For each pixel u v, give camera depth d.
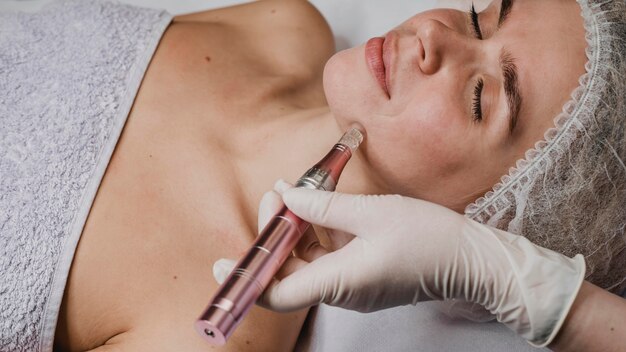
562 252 1.16
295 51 1.52
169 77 1.30
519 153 1.09
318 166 0.96
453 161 1.08
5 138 1.14
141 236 1.14
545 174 1.08
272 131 1.27
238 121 1.29
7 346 1.08
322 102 1.51
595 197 1.10
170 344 1.09
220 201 1.21
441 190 1.13
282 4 1.58
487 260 0.92
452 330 1.27
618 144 1.08
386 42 1.10
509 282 0.92
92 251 1.12
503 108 1.05
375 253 0.90
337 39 1.73
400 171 1.11
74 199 1.12
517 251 0.93
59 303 1.09
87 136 1.16
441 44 1.06
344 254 0.91
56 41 1.27
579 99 1.06
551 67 1.06
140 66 1.27
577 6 1.12
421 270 0.91
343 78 1.11
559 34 1.08
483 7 1.38
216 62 1.37
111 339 1.13
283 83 1.41
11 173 1.11
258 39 1.52
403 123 1.07
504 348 1.25
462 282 0.93
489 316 1.24
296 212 0.88
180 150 1.23
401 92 1.07
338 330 1.29
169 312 1.11
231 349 1.12
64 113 1.17
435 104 1.05
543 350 1.24
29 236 1.08
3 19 1.32
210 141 1.25
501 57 1.07
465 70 1.07
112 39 1.28
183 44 1.37
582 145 1.06
